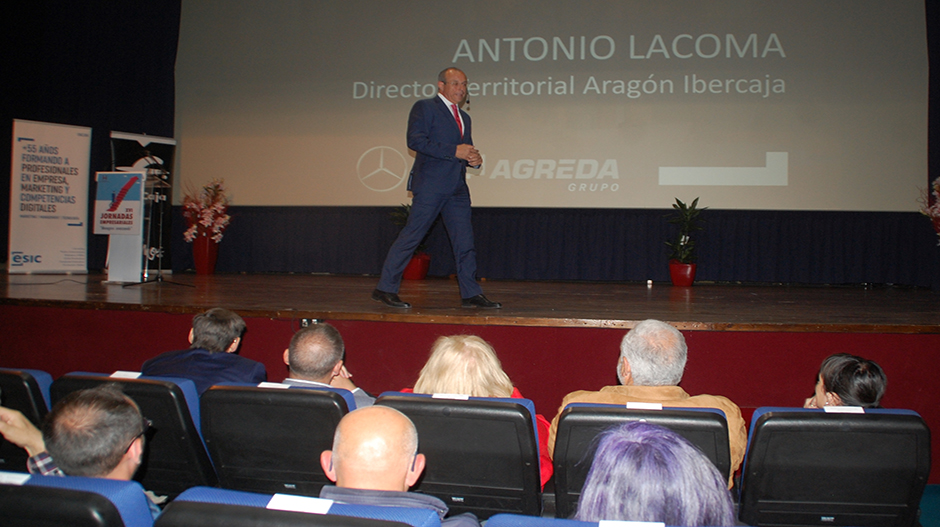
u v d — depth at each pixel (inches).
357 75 272.8
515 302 161.0
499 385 71.6
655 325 72.5
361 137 272.7
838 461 59.4
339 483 40.6
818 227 252.4
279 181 278.2
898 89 243.4
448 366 70.5
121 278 194.5
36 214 234.1
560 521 34.3
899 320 122.1
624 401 66.9
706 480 34.5
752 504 63.6
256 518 33.5
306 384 67.8
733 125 252.1
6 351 141.3
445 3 267.1
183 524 34.1
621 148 257.6
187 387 66.9
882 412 58.1
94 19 289.6
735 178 252.1
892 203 244.7
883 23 243.8
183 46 284.5
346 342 127.1
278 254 284.8
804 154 248.8
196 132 283.6
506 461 62.4
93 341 137.1
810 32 247.9
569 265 266.1
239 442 66.7
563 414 59.0
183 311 132.3
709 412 57.3
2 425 53.4
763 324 117.1
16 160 230.4
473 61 265.1
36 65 302.4
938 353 114.2
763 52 250.5
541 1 261.7
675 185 255.0
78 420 43.8
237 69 280.8
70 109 292.8
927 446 57.0
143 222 199.5
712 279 259.3
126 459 45.9
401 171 270.2
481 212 271.6
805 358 117.2
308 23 275.7
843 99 246.4
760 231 255.8
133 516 35.4
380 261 277.3
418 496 38.6
